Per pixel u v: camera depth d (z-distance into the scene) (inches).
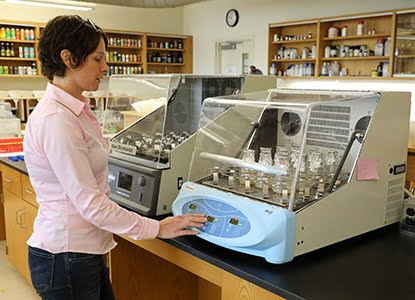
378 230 64.2
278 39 254.2
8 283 120.5
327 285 47.3
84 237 53.4
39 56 51.1
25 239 112.9
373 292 45.8
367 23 217.5
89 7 223.5
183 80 79.4
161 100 80.0
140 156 76.2
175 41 323.6
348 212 58.6
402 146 65.6
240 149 70.3
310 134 63.6
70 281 53.9
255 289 50.5
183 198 63.5
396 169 65.0
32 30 258.8
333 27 229.6
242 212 55.1
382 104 60.8
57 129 48.3
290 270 50.9
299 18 250.2
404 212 64.4
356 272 50.5
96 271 56.2
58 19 49.9
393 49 203.0
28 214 108.7
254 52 279.6
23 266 117.1
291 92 71.7
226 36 297.7
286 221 50.8
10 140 137.2
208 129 70.4
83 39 49.4
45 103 50.4
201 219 57.9
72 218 52.6
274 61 259.6
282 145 68.1
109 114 95.6
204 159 68.3
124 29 301.7
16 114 257.0
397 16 201.0
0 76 251.9
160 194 69.1
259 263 52.9
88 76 51.4
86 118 52.3
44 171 51.1
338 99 62.4
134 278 82.0
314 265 52.3
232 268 51.9
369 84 225.0
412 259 54.4
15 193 116.1
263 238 50.7
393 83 215.2
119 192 75.1
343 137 62.6
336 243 58.2
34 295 114.0
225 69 304.3
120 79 94.9
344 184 58.0
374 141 60.6
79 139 49.8
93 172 53.3
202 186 63.3
